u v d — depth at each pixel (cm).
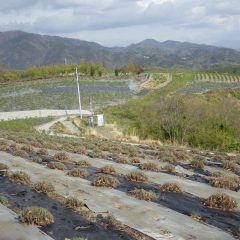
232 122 3553
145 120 3991
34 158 1728
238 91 8769
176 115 3694
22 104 7588
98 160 1841
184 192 1332
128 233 922
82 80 11994
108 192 1252
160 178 1521
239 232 984
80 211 1048
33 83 11669
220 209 1164
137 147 2578
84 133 4028
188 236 934
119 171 1611
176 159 2036
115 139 3481
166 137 3650
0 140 2311
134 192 1238
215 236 952
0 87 11131
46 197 1160
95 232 914
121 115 5366
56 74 13938
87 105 7100
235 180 1550
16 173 1348
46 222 939
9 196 1164
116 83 11238
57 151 2045
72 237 877
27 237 853
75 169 1485
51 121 5012
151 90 9300
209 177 1639
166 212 1096
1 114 5844
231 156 2367
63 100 7888
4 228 886
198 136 3384
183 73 14700
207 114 3625
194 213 1119
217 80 13225
